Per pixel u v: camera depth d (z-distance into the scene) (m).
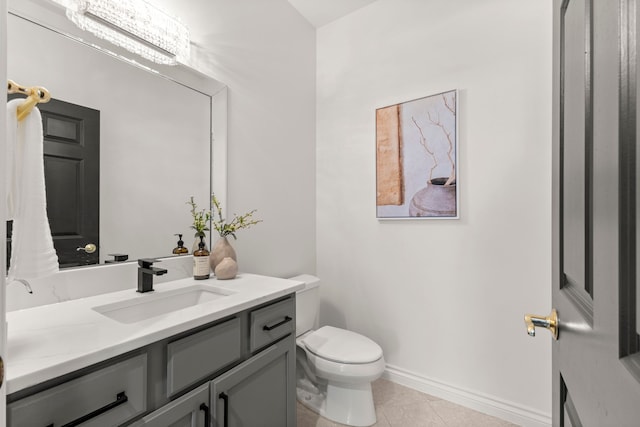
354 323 2.28
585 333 0.50
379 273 2.17
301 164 2.31
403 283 2.07
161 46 1.33
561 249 0.68
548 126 1.60
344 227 2.33
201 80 1.57
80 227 1.13
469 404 1.79
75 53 1.12
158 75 1.40
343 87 2.35
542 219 1.61
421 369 1.99
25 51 1.00
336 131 2.38
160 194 1.40
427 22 1.98
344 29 2.35
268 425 1.21
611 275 0.39
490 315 1.76
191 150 1.53
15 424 0.58
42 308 0.98
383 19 2.16
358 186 2.27
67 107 1.10
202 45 1.58
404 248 2.06
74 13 1.09
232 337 1.05
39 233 0.77
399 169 2.05
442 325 1.91
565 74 0.66
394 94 2.10
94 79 1.17
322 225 2.45
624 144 0.36
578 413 0.54
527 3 1.66
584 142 0.52
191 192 1.53
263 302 1.17
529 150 1.65
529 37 1.65
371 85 2.21
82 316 0.91
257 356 1.15
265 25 2.00
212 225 1.63
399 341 2.08
